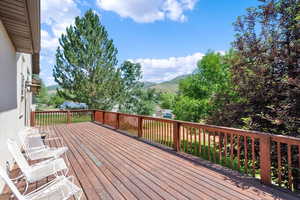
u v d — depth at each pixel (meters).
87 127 8.34
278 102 5.00
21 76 5.10
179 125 4.31
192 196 2.25
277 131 4.77
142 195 2.28
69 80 15.88
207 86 13.30
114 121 8.18
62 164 2.54
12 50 3.63
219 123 6.56
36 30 3.04
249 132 2.84
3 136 2.73
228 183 2.62
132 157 3.87
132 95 23.92
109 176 2.88
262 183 2.61
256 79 5.45
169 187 2.50
